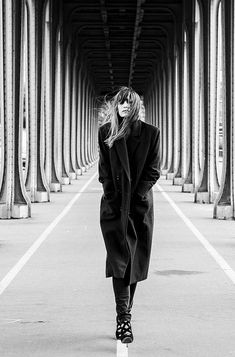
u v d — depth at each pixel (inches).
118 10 1860.2
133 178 310.0
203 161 1024.2
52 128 1279.5
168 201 1057.5
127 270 308.3
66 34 1631.4
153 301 392.8
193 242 617.3
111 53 2623.0
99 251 566.9
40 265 504.4
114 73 3152.1
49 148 1251.2
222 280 451.5
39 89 1061.8
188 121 1261.1
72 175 1760.6
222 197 811.4
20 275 467.2
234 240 630.5
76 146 2113.7
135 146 309.4
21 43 828.0
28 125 1032.2
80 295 407.8
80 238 641.0
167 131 2101.4
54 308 376.2
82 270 484.7
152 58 2694.4
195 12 1309.1
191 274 470.6
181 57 1512.1
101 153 311.0
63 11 1636.3
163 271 480.7
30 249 577.0
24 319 354.0
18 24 829.2
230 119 829.8
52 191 1262.3
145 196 312.5
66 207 953.5
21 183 822.5
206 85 1039.6
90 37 2209.6
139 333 328.8
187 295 408.5
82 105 2461.9
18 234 669.9
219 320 352.5
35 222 770.2
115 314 363.6
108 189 311.1
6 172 810.8
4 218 805.9
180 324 344.5
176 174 1481.3
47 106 1242.6
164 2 1690.5
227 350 302.4
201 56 1053.2
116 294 309.0
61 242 616.1
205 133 1026.7
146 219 312.8
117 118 307.9
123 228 307.9
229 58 840.9
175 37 1691.7
